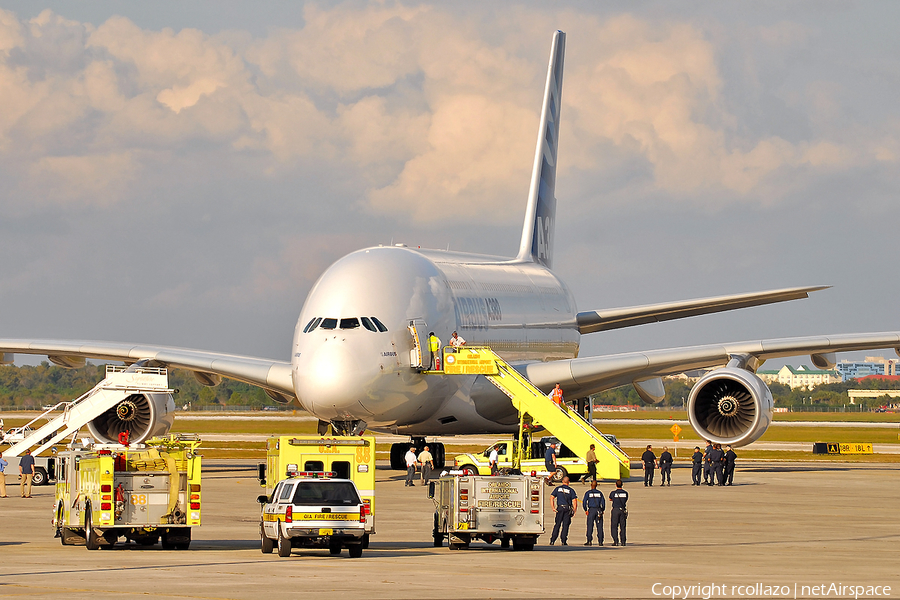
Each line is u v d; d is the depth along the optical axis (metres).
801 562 75.00
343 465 91.06
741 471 181.12
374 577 66.56
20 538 92.25
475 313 148.75
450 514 83.75
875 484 150.00
